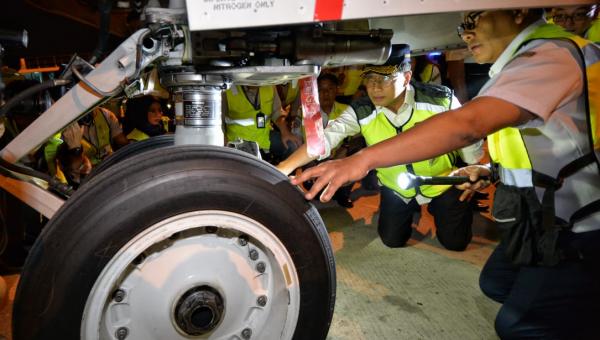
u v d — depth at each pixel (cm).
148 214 87
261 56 112
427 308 186
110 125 339
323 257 106
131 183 87
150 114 360
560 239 121
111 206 85
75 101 106
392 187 237
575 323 125
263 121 323
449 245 249
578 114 109
